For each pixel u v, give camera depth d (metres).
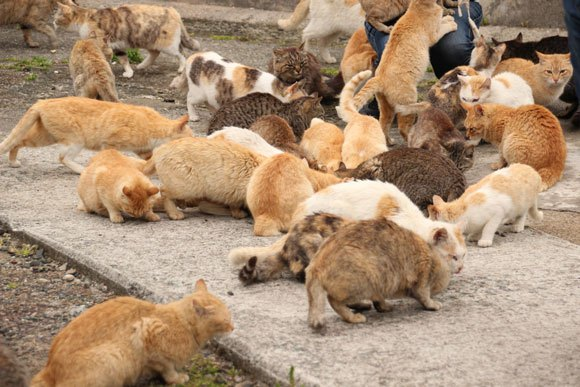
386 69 12.12
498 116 10.81
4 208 8.90
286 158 8.31
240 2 21.66
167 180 8.58
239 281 6.85
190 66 13.46
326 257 5.86
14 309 6.77
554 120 10.30
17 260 7.75
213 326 5.50
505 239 8.21
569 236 8.39
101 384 5.20
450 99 12.32
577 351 5.56
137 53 17.33
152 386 5.55
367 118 10.96
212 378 5.67
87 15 15.89
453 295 6.58
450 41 13.35
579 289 6.67
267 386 5.48
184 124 10.34
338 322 6.10
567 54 13.16
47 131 10.24
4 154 11.03
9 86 14.66
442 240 6.34
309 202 7.61
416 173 8.95
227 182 8.54
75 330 5.30
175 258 7.41
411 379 5.21
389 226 6.08
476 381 5.18
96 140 10.24
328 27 16.75
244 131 9.63
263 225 8.04
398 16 13.77
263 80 13.06
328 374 5.29
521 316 6.14
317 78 14.60
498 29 18.34
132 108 10.34
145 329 5.32
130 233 8.12
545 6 18.03
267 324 6.03
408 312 6.29
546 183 9.93
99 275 7.21
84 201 8.70
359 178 9.15
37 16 17.59
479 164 11.12
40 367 5.84
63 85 14.97
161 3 21.94
